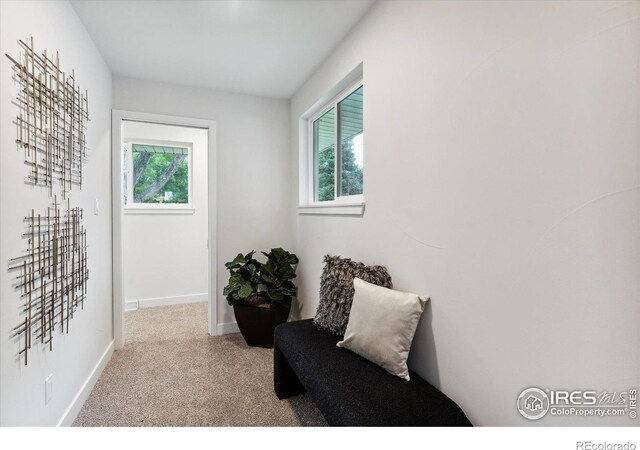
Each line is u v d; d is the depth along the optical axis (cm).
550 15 95
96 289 224
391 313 143
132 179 405
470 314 123
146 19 200
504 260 109
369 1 186
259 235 334
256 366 246
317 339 178
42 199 143
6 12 117
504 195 109
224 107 317
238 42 229
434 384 141
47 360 147
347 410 118
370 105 194
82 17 196
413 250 156
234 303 286
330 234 253
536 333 99
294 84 304
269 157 337
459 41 128
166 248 414
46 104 147
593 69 84
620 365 80
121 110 277
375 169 190
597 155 84
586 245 86
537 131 98
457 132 129
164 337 305
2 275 114
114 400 197
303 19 203
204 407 190
